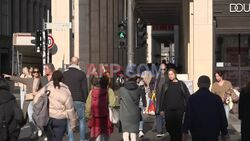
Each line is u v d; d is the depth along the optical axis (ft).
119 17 182.09
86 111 50.42
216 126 36.73
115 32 175.52
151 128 80.18
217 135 36.94
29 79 62.64
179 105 51.24
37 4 353.92
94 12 156.87
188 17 139.23
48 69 57.72
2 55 290.15
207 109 36.81
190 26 119.85
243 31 103.71
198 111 36.83
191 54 118.32
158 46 322.34
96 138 50.29
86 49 150.20
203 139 36.73
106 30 163.53
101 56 161.48
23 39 172.76
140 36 114.73
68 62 119.85
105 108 50.03
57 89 43.98
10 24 298.97
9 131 32.17
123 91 55.77
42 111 43.19
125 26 112.16
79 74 58.54
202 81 37.83
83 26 150.20
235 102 63.77
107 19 166.61
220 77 64.13
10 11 299.58
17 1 311.47
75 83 58.29
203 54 102.47
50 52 105.29
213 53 102.94
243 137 39.86
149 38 295.28
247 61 104.78
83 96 58.80
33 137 66.49
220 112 37.09
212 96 37.22
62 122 43.93
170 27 288.92
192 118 37.04
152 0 171.32
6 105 32.04
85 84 58.90
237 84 104.83
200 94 37.35
